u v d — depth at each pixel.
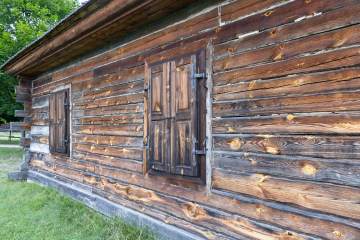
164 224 2.49
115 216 3.06
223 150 2.04
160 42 2.67
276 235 1.70
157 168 2.49
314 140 1.56
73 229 2.78
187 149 2.21
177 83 2.33
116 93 3.27
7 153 9.41
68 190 4.08
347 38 1.47
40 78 5.24
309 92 1.60
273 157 1.75
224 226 2.00
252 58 1.89
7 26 11.27
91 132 3.71
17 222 2.94
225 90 2.04
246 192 1.88
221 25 2.13
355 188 1.40
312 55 1.60
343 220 1.44
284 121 1.70
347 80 1.46
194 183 2.24
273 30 1.79
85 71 3.88
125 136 3.11
